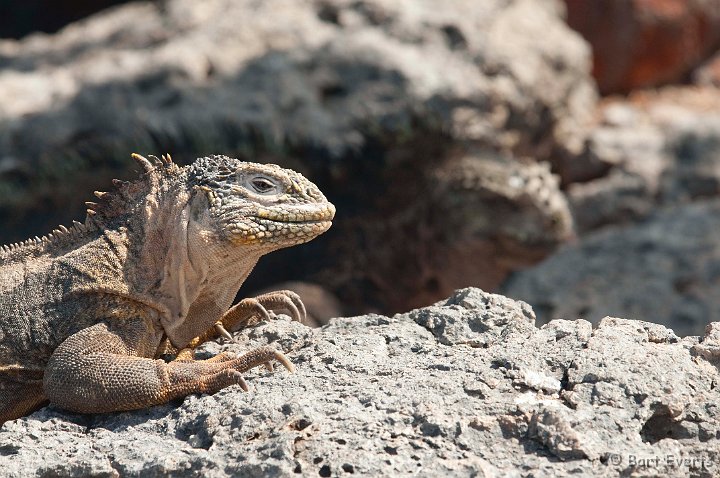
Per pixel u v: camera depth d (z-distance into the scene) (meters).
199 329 13.34
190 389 12.07
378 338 13.23
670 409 11.45
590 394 11.53
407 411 11.38
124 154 32.66
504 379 11.98
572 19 46.78
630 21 46.56
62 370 12.11
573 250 31.52
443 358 12.53
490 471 10.48
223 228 12.34
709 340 12.73
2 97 34.78
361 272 30.08
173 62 34.28
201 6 38.62
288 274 29.75
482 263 29.30
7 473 11.07
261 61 34.44
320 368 12.53
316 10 37.19
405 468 10.53
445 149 30.73
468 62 35.34
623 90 47.50
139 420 12.07
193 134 32.66
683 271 29.73
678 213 33.91
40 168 32.69
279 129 32.72
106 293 12.71
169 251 12.70
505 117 35.31
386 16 36.47
